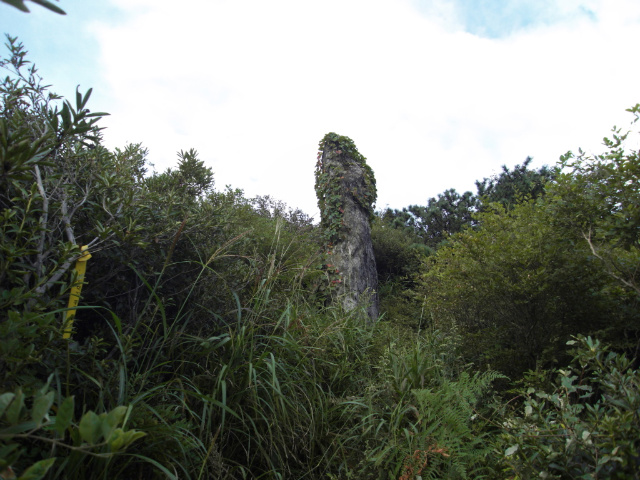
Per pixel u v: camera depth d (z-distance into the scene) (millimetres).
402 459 2443
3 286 1762
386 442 2596
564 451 1677
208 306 2881
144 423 1837
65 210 2053
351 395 3193
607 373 1810
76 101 1658
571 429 1711
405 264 10328
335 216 6891
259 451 2453
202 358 2639
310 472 2455
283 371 2744
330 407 2943
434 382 3170
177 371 2510
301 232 5992
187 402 2338
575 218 3037
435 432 2555
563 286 3314
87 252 1928
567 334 3379
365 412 2902
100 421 991
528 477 1680
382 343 3900
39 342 1655
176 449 1935
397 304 7375
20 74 2311
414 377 3059
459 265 4074
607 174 2750
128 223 2219
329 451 2656
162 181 3340
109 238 2229
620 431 1538
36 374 1798
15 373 1444
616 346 3084
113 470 1753
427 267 6930
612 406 1762
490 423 2629
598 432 1643
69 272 2021
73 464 1558
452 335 3732
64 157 2223
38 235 1968
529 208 3930
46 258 1983
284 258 4477
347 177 7234
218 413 2406
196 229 2842
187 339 2582
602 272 3080
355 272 6434
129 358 2156
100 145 2490
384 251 10445
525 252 3449
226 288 2947
